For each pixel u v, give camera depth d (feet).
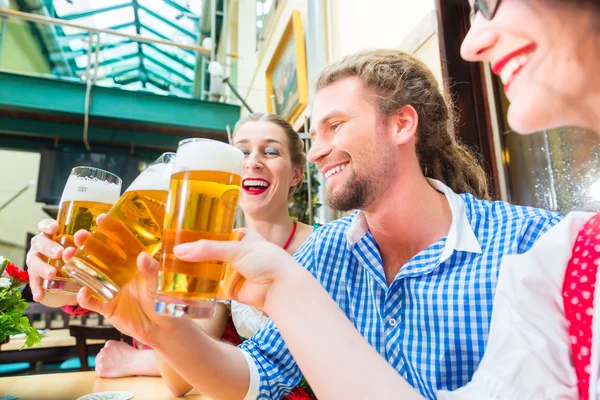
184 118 20.13
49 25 19.27
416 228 2.79
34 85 18.37
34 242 2.45
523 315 1.47
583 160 4.47
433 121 3.13
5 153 27.40
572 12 0.81
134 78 22.02
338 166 2.78
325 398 1.36
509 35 0.90
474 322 2.39
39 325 13.30
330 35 11.48
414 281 2.64
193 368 2.31
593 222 1.44
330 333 1.42
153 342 2.17
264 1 18.54
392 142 2.72
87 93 18.53
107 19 27.61
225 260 1.52
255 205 5.59
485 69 5.89
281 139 5.76
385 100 2.69
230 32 24.20
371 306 2.87
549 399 1.29
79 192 2.41
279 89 15.55
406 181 2.75
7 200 26.66
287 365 2.86
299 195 10.32
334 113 2.74
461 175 3.35
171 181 1.66
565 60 0.84
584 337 1.31
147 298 2.01
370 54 2.93
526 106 0.90
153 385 3.87
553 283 1.46
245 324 4.69
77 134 19.97
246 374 2.59
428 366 2.44
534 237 2.47
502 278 1.59
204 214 1.56
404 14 7.48
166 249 1.57
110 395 3.39
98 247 1.75
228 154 1.67
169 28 29.09
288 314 1.48
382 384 1.33
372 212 2.79
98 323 13.66
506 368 1.40
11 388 3.74
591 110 0.87
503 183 5.54
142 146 21.70
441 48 6.07
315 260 3.17
